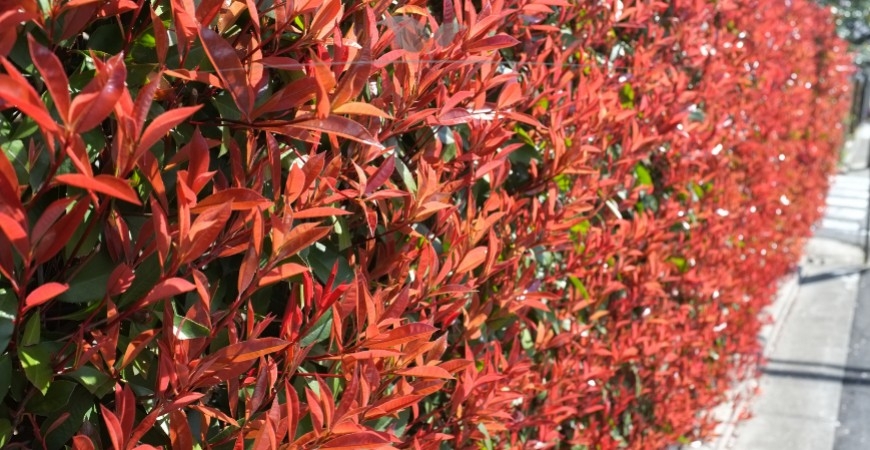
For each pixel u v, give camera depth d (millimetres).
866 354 7492
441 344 1808
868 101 27234
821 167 11516
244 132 1512
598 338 3213
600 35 2771
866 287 9781
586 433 3115
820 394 6484
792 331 8055
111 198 1312
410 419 2090
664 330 3625
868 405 6324
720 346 5332
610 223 2875
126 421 1299
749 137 5445
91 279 1337
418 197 1770
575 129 2473
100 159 1348
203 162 1299
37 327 1259
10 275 1181
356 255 1854
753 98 5477
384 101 1690
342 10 1483
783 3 6617
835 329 8133
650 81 3229
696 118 3818
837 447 5637
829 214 14477
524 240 2211
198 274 1323
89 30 1391
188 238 1272
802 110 8180
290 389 1422
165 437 1452
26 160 1245
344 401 1469
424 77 1690
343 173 1692
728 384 5773
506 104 1936
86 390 1391
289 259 1610
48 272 1339
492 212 2201
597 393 3348
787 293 8984
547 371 2684
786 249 8438
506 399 2027
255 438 1436
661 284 3861
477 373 1997
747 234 5738
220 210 1279
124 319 1339
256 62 1390
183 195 1253
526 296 2217
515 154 2346
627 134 2789
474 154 1936
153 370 1429
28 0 1172
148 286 1367
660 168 3602
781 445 5574
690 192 4023
